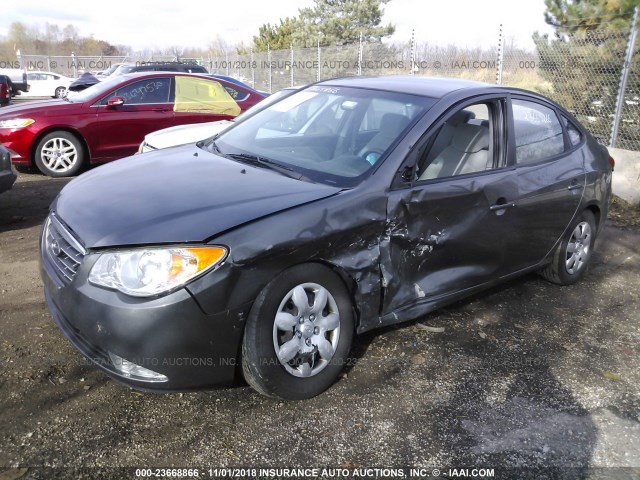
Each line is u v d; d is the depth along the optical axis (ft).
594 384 11.38
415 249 11.30
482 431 9.71
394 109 12.43
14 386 10.12
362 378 11.03
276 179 11.01
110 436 9.04
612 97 28.86
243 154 12.72
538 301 15.25
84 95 29.40
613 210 25.75
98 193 10.60
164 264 8.57
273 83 65.92
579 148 15.72
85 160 28.60
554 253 15.44
